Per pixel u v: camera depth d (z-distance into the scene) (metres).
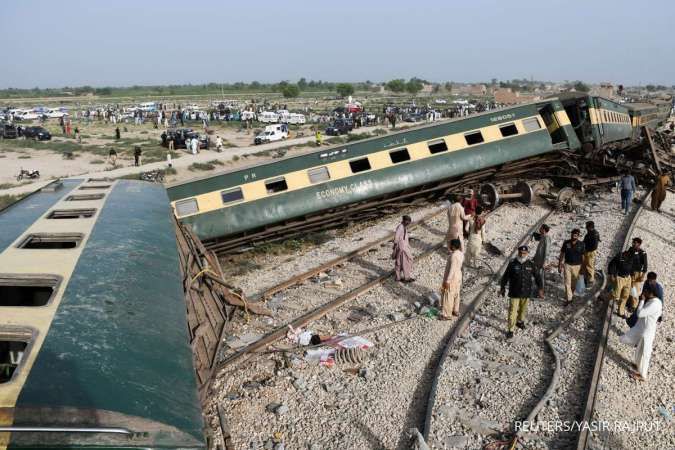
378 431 7.71
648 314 8.84
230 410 8.22
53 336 4.66
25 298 8.23
